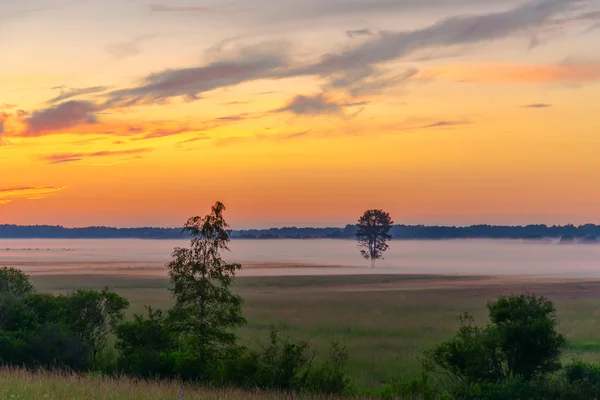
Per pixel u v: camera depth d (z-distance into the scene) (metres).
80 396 17.02
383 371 36.56
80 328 35.56
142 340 32.34
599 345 44.59
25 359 30.09
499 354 25.14
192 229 32.16
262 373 25.50
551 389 22.03
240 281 126.81
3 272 46.22
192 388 22.25
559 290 103.56
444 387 26.41
